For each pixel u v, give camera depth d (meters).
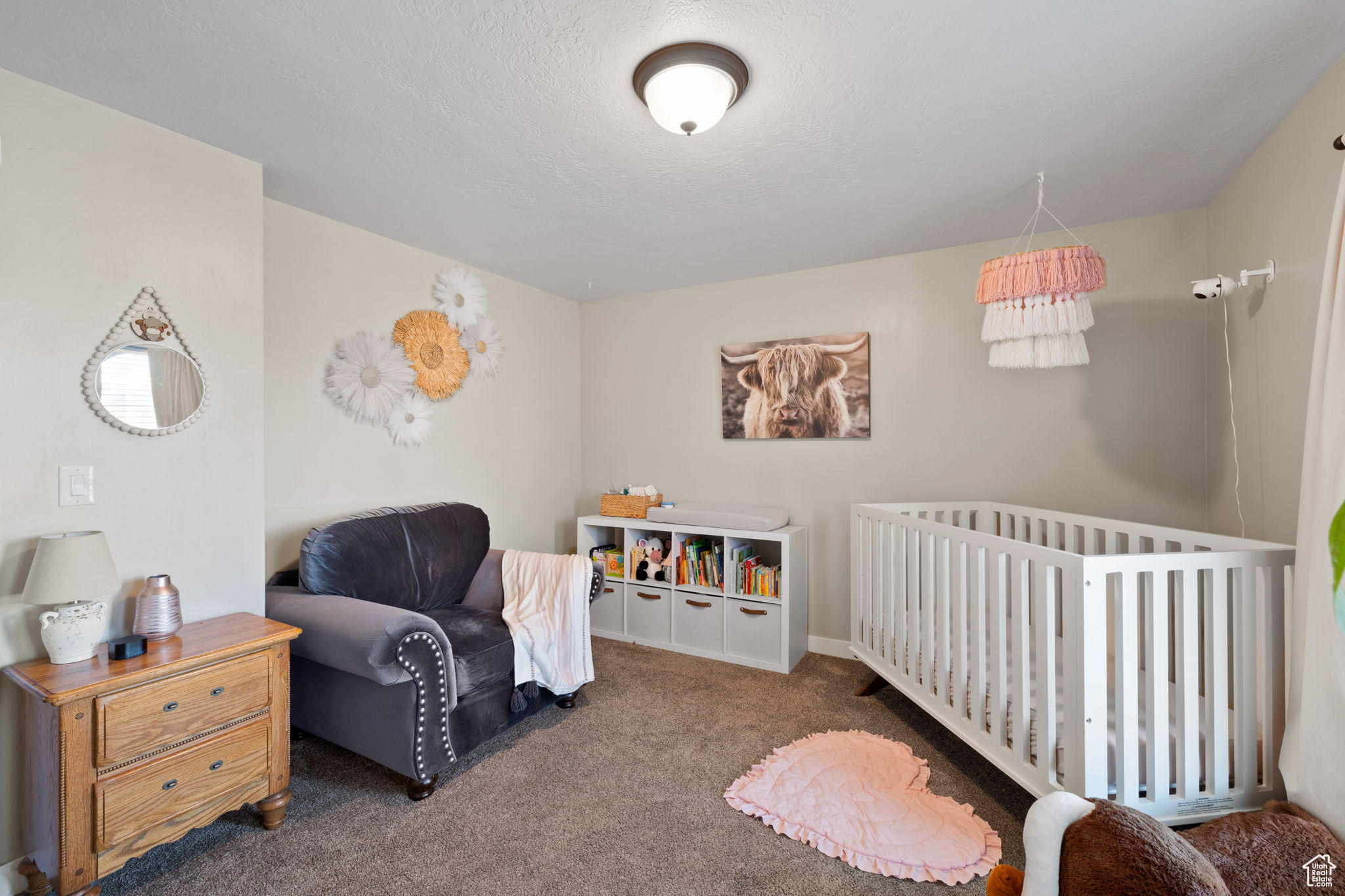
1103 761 1.56
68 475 1.70
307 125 1.91
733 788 2.08
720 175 2.28
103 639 1.76
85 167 1.74
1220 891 1.01
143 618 1.73
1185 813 1.56
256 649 1.82
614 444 4.29
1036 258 2.02
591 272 3.64
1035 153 2.12
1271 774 1.58
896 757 2.28
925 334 3.26
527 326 3.92
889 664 2.64
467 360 3.42
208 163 2.02
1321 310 1.46
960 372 3.18
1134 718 1.55
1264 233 2.07
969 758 2.29
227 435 2.05
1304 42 1.53
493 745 2.40
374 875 1.67
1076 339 2.08
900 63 1.60
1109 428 2.85
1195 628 1.58
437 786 2.12
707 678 3.12
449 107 1.81
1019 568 1.80
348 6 1.38
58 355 1.69
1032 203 2.58
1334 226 1.42
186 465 1.95
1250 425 2.23
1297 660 1.47
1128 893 1.01
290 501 2.62
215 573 2.02
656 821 1.91
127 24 1.44
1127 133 1.99
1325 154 1.68
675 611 3.56
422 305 3.19
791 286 3.62
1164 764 1.55
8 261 1.60
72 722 1.45
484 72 1.64
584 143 2.04
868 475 3.42
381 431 3.00
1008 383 3.07
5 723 1.60
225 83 1.68
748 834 1.85
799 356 3.57
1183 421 2.70
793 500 3.65
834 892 1.61
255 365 2.12
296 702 2.33
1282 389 1.98
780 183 2.36
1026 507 2.86
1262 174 2.07
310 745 2.42
